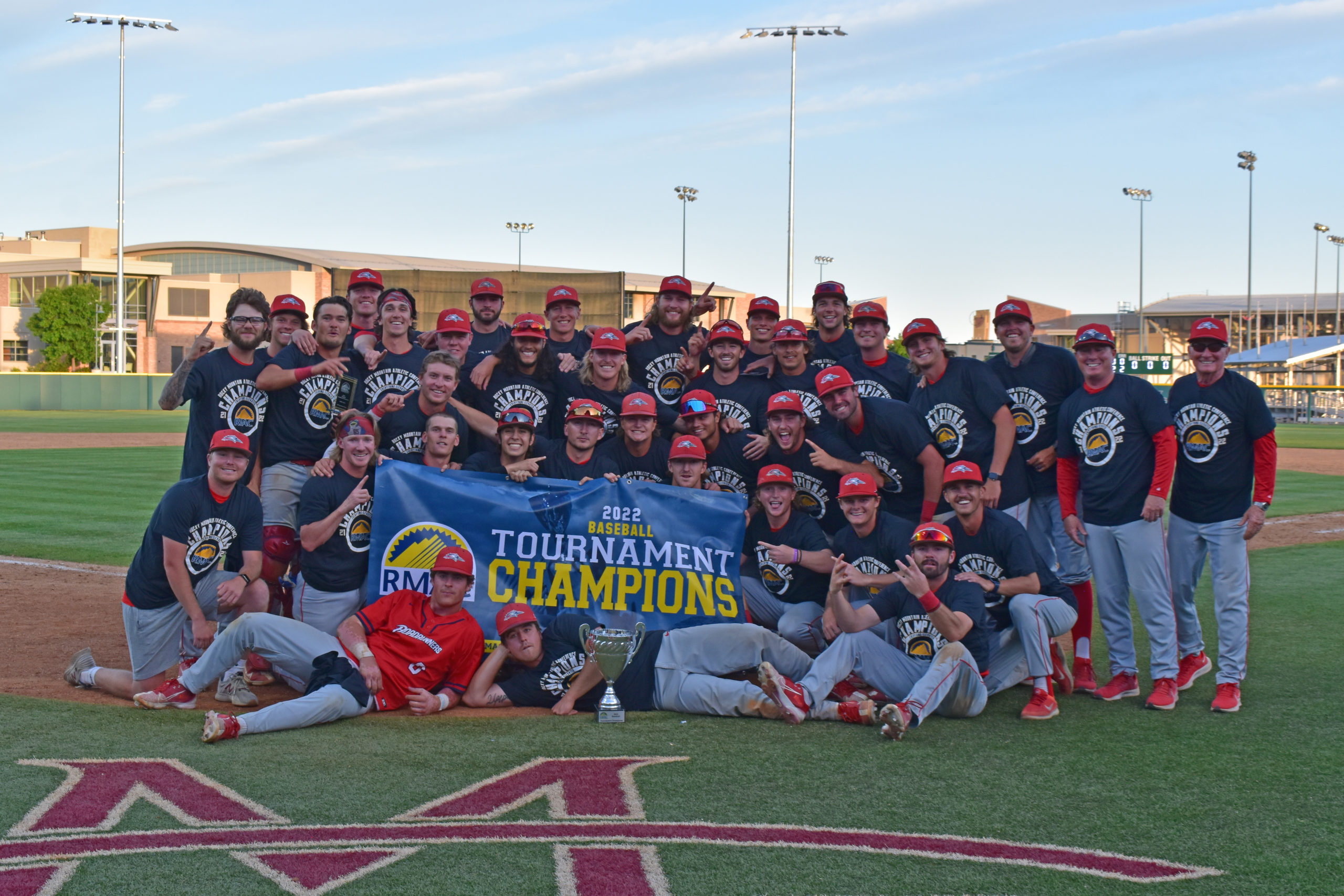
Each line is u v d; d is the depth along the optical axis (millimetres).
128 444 28172
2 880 3859
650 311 8359
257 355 7312
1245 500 6359
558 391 7949
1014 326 7258
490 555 6668
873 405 7117
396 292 7559
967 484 6332
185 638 6633
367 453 6570
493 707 6250
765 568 6949
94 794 4680
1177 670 6340
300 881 3877
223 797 4672
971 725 5914
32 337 69375
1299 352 66875
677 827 4410
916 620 6168
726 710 6020
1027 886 3906
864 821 4488
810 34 36688
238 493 6281
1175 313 91188
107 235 87625
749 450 7336
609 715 5918
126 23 47469
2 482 18391
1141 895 3848
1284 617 8727
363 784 4871
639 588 6695
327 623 6668
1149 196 65000
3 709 5938
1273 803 4723
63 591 9562
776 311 8297
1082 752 5414
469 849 4168
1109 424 6391
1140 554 6305
